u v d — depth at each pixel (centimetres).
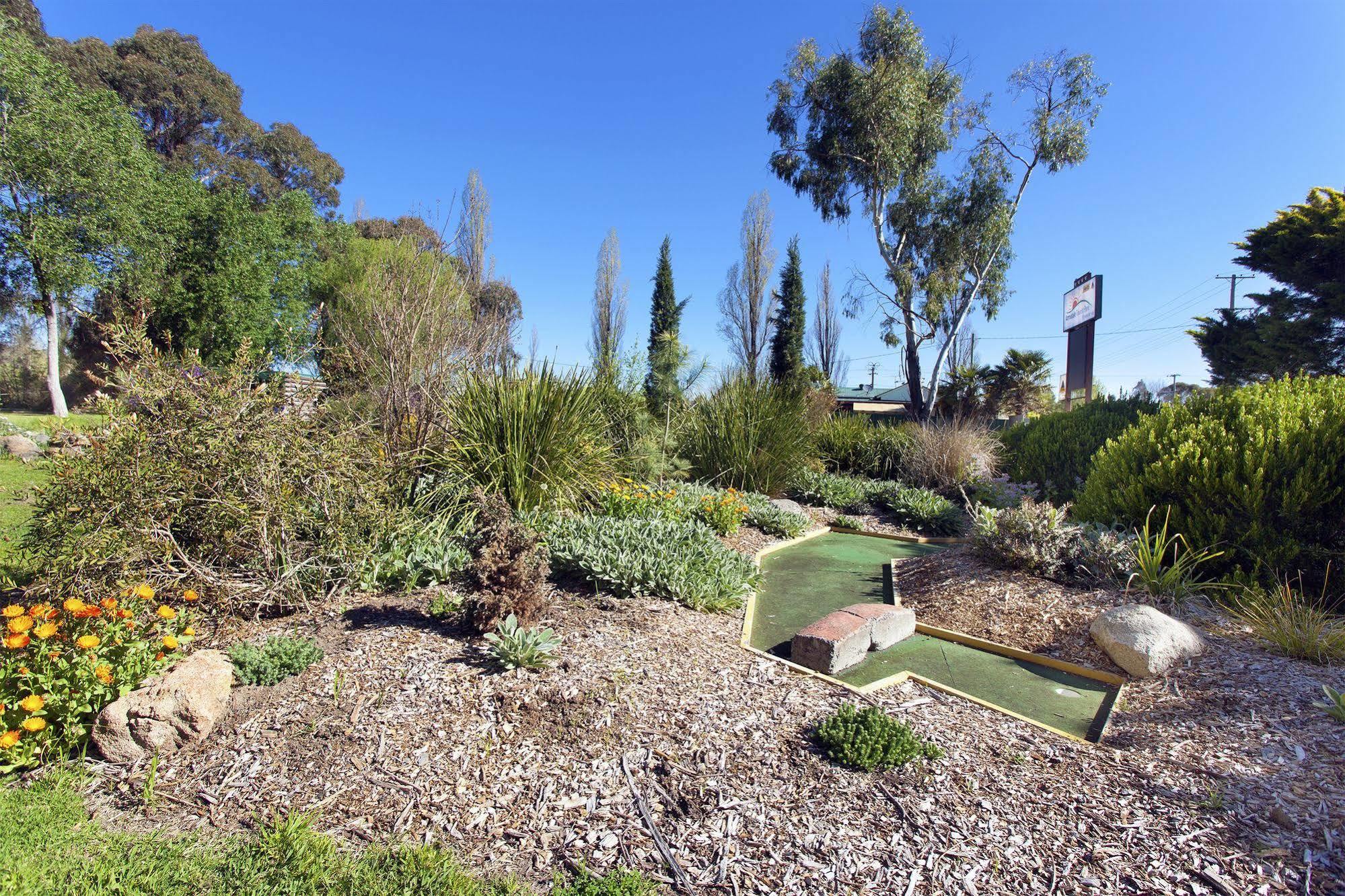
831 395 1454
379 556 426
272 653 309
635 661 337
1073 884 195
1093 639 390
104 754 251
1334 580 415
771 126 1834
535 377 581
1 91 1578
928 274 1756
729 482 884
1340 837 207
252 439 377
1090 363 1288
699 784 243
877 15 1644
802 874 200
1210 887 192
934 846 212
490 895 191
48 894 181
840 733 266
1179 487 474
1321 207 1466
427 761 251
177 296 1933
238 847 207
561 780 243
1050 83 1653
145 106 2689
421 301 561
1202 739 277
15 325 2514
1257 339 1546
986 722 300
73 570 323
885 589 544
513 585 348
